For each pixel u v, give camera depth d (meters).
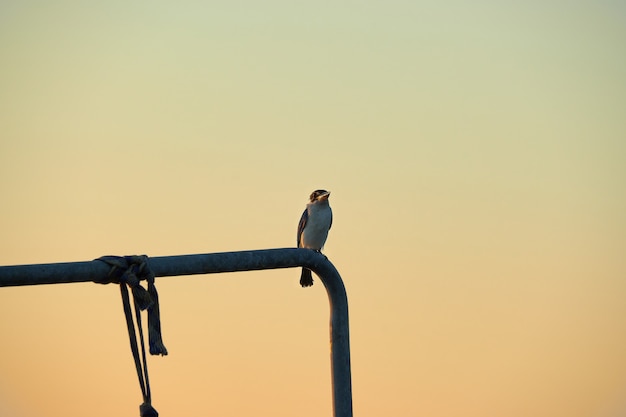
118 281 8.98
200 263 9.27
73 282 8.81
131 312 9.05
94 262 8.86
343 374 9.84
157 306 9.09
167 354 9.09
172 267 9.18
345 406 9.80
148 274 9.04
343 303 9.88
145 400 9.00
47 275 8.60
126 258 8.98
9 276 8.44
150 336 9.05
